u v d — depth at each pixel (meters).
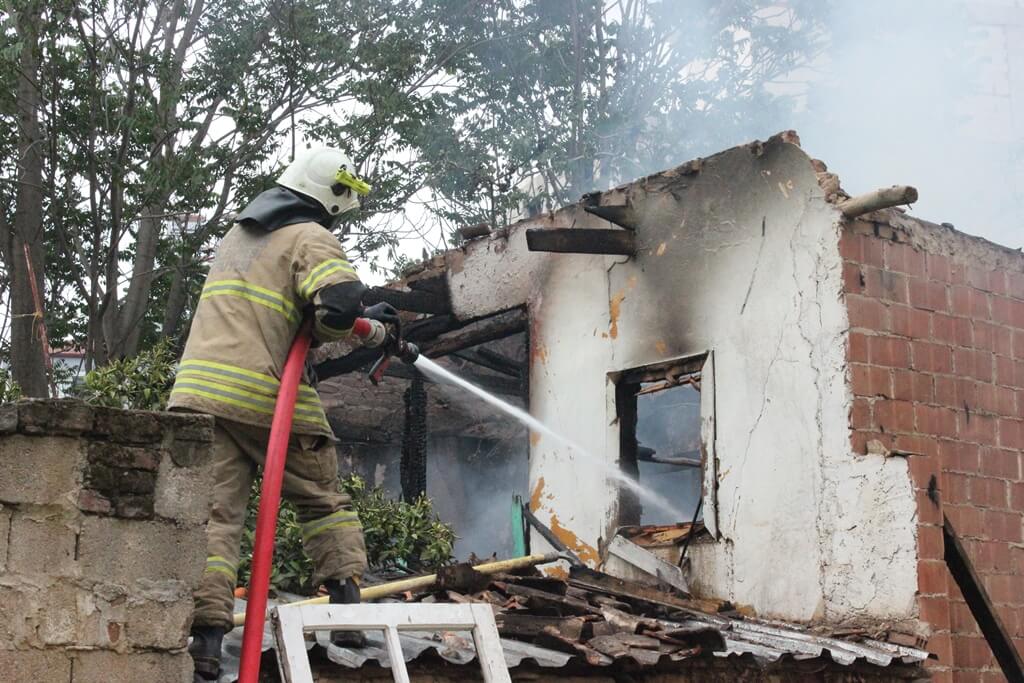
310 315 4.19
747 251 7.84
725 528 7.65
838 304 7.27
